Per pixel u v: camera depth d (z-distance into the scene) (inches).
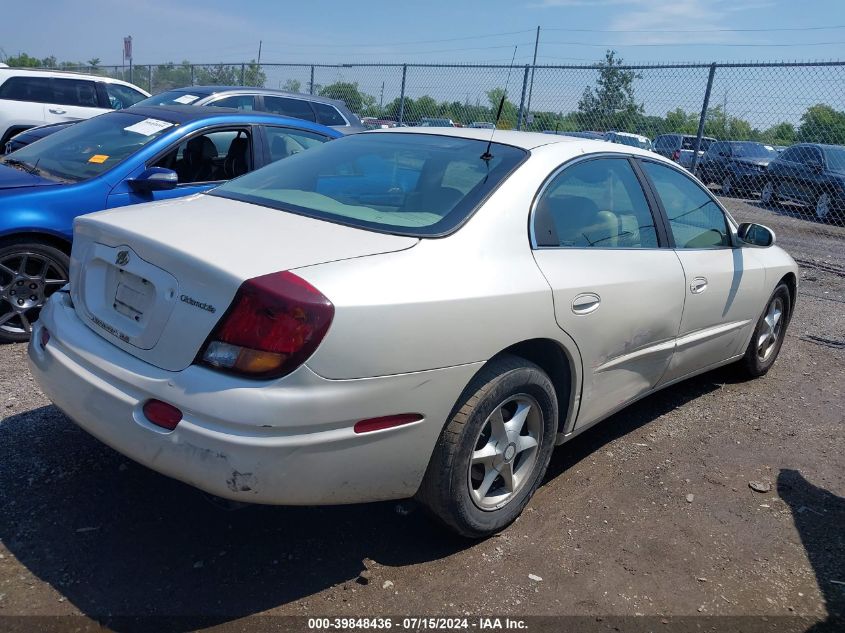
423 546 116.3
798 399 197.5
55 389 106.6
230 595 101.4
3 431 138.9
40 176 195.8
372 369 93.6
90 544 109.3
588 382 129.6
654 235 149.2
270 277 91.3
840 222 511.8
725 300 168.2
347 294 92.3
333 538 116.3
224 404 88.4
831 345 253.9
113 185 193.9
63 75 467.8
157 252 98.4
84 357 103.0
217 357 90.8
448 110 484.4
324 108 415.2
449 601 104.1
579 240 128.3
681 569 116.6
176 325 94.4
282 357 88.7
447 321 100.3
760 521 133.1
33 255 182.4
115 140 211.3
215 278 91.8
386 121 524.1
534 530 123.7
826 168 520.4
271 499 91.9
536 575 111.5
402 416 98.6
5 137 442.3
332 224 110.5
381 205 119.2
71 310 114.2
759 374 209.2
